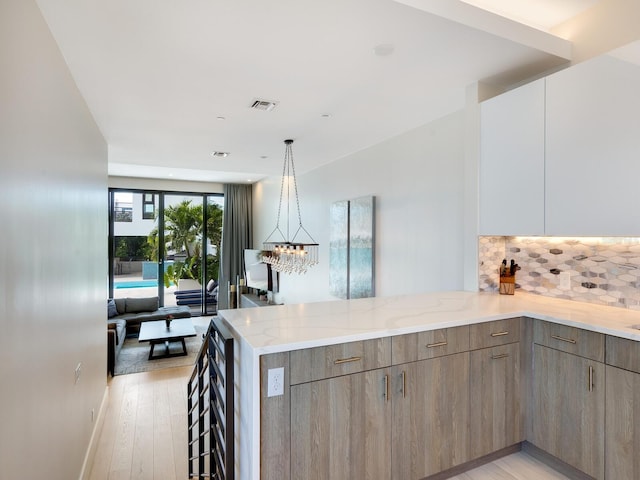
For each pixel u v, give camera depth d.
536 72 2.64
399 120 3.63
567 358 2.25
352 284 4.89
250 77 2.65
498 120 2.73
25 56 1.52
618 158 2.11
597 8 2.42
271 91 2.91
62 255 2.07
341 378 1.89
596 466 2.10
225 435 1.82
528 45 2.29
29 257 1.54
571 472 2.26
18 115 1.43
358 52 2.31
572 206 2.31
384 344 2.01
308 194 6.38
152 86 2.76
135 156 5.26
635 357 1.92
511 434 2.44
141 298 7.41
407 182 3.98
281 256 4.92
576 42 2.52
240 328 2.02
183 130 3.94
